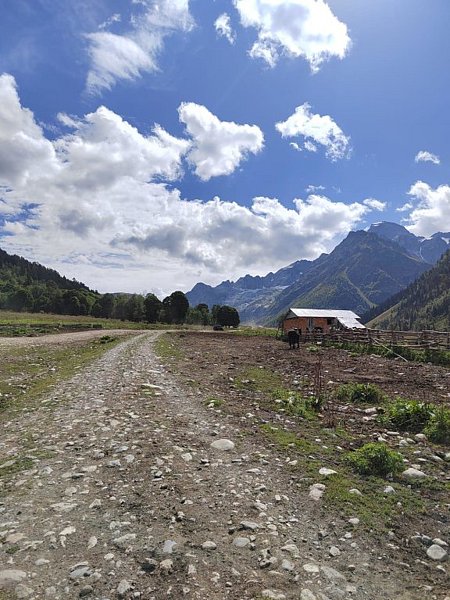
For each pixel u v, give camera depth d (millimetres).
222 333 85875
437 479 8656
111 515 6867
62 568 5391
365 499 7645
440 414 12375
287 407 15250
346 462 9531
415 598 5020
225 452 10203
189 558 5637
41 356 30938
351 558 5828
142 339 53531
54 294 197375
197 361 30203
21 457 9750
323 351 40469
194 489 7953
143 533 6285
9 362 26703
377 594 5078
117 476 8547
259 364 29031
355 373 24531
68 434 11562
